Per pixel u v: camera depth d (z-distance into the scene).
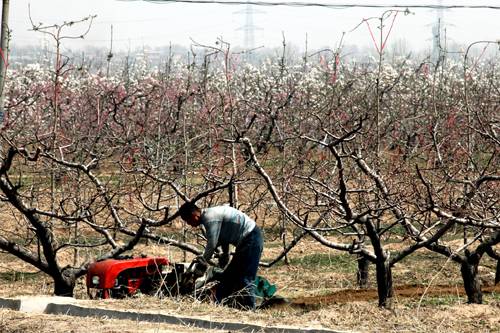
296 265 32.81
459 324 18.03
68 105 43.56
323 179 26.31
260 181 28.50
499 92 34.19
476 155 28.80
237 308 20.09
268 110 31.12
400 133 36.25
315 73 63.31
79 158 29.62
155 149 31.88
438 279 29.31
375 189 22.73
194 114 37.53
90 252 32.66
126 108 38.44
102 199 29.17
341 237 38.09
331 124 27.03
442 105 31.62
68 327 16.39
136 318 17.50
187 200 23.33
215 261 23.61
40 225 23.08
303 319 17.23
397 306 21.47
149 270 20.95
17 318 17.50
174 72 67.69
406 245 34.59
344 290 27.52
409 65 70.31
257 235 20.34
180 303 18.70
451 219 20.31
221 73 57.81
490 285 28.09
